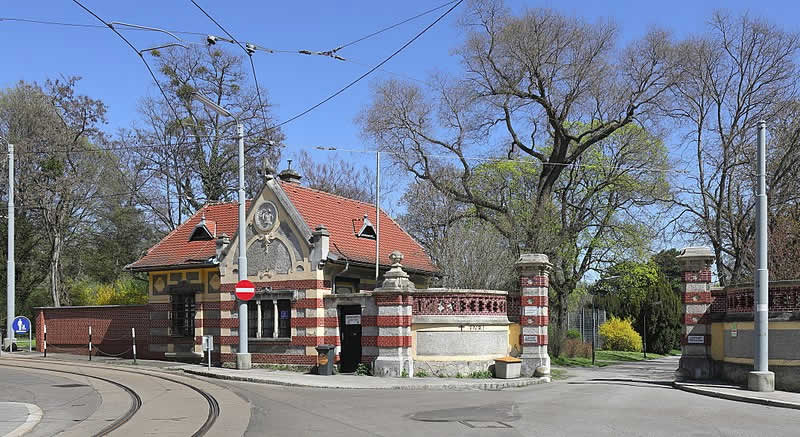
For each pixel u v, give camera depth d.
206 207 33.84
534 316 24.58
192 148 48.25
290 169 30.52
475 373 23.86
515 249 37.31
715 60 33.72
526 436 11.96
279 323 27.23
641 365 37.03
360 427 12.99
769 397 17.97
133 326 32.78
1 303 50.12
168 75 46.91
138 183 49.75
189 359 30.27
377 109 39.78
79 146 48.16
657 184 38.81
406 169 40.44
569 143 39.97
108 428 13.20
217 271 29.80
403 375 23.70
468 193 39.62
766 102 32.97
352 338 26.16
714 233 35.22
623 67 35.16
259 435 12.16
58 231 47.31
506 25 34.91
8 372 25.39
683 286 23.36
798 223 31.86
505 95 36.84
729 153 33.78
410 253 32.84
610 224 40.47
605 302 54.53
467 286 35.34
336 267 27.03
